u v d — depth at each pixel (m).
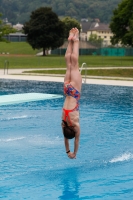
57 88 32.69
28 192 10.34
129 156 13.63
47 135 16.50
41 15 127.12
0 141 15.45
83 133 16.84
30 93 28.84
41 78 40.72
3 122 18.97
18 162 12.88
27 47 152.75
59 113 21.42
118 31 107.81
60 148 14.58
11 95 27.61
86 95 28.50
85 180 11.26
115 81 38.66
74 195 10.13
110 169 12.26
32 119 19.70
